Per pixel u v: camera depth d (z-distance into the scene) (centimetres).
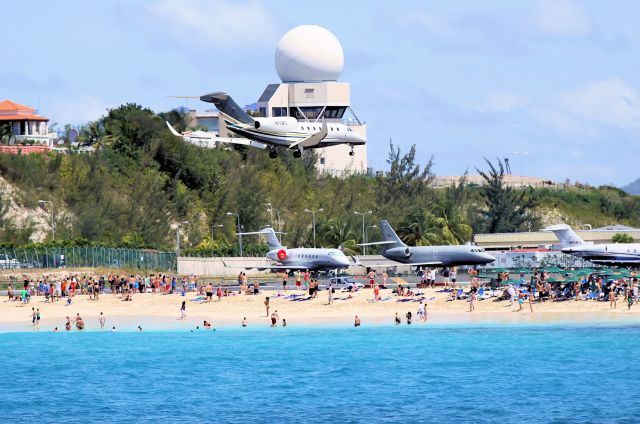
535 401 18750
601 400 18712
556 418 17500
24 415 18550
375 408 18475
